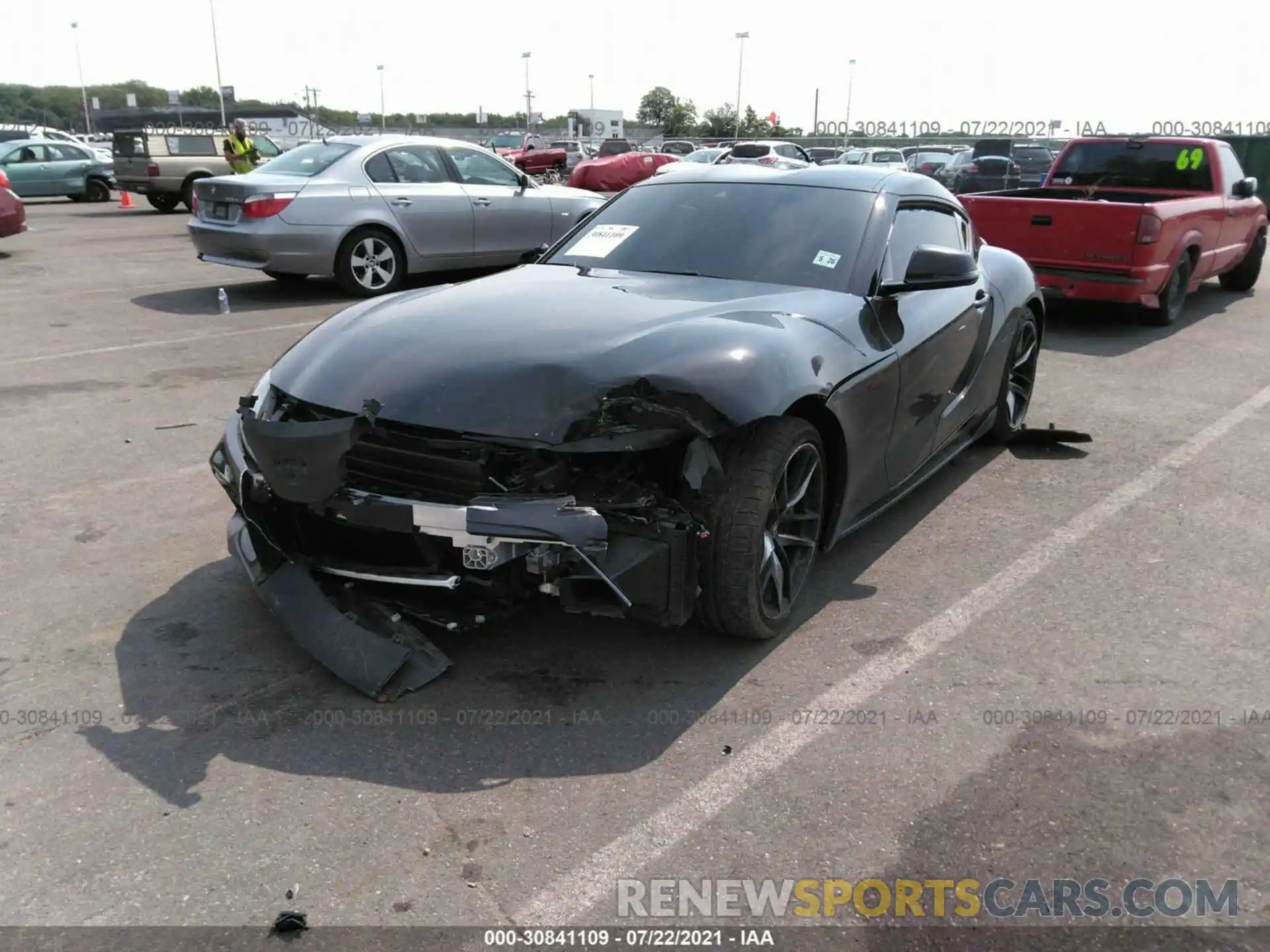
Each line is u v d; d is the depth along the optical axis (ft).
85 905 7.19
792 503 10.82
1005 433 18.02
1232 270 37.60
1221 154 32.60
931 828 8.13
